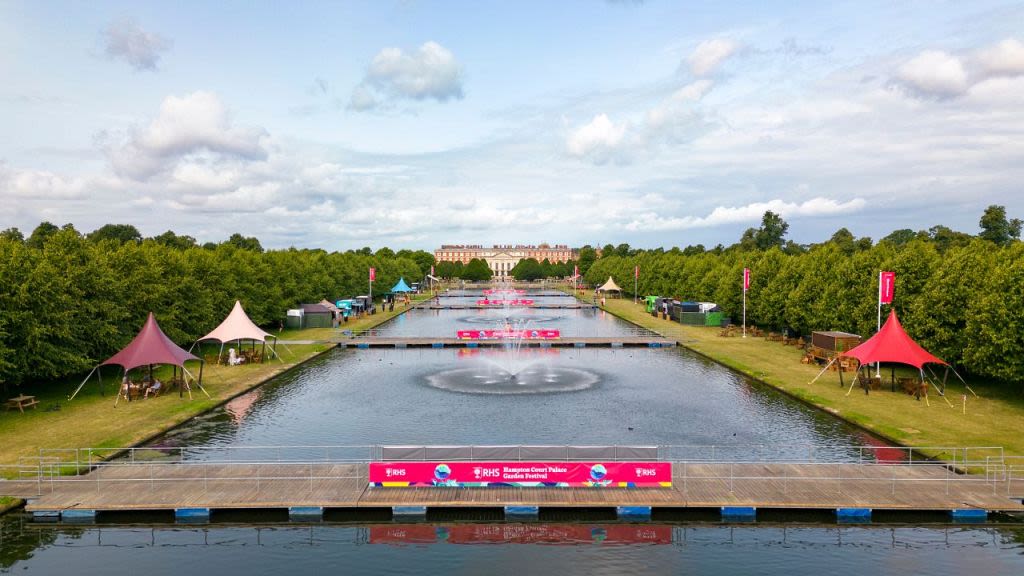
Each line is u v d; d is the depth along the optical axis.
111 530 29.20
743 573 25.41
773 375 61.03
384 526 29.69
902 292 61.00
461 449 32.19
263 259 105.94
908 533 28.91
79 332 51.81
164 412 47.06
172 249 80.69
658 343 85.31
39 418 45.19
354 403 51.44
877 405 48.50
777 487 32.31
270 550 27.47
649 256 192.88
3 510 29.94
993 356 47.28
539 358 75.06
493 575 25.23
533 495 31.28
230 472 34.38
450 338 89.50
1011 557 26.70
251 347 79.75
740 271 100.19
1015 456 34.28
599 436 42.03
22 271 47.56
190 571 25.64
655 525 29.72
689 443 40.59
